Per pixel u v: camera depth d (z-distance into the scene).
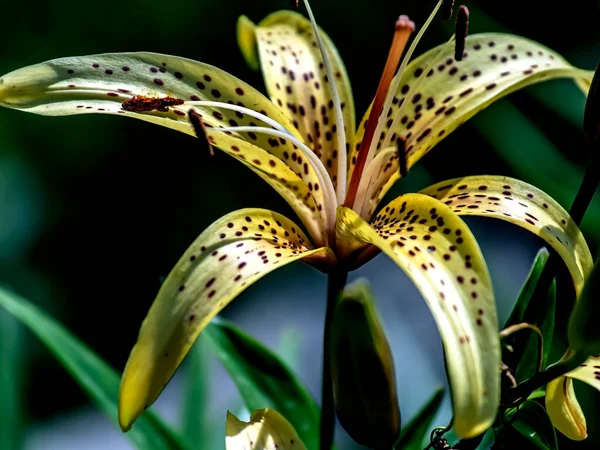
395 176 0.64
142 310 1.30
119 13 1.32
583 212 0.60
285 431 0.59
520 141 0.81
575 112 0.81
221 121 0.63
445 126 0.63
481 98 0.64
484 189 0.61
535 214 0.60
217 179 1.34
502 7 1.10
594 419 0.85
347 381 0.59
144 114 0.60
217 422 0.75
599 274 0.57
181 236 1.33
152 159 1.35
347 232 0.60
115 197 1.33
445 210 0.59
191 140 1.35
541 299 0.60
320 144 0.65
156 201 1.34
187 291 0.58
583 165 0.97
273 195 1.33
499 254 1.15
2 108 1.30
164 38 1.33
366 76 1.29
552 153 0.81
